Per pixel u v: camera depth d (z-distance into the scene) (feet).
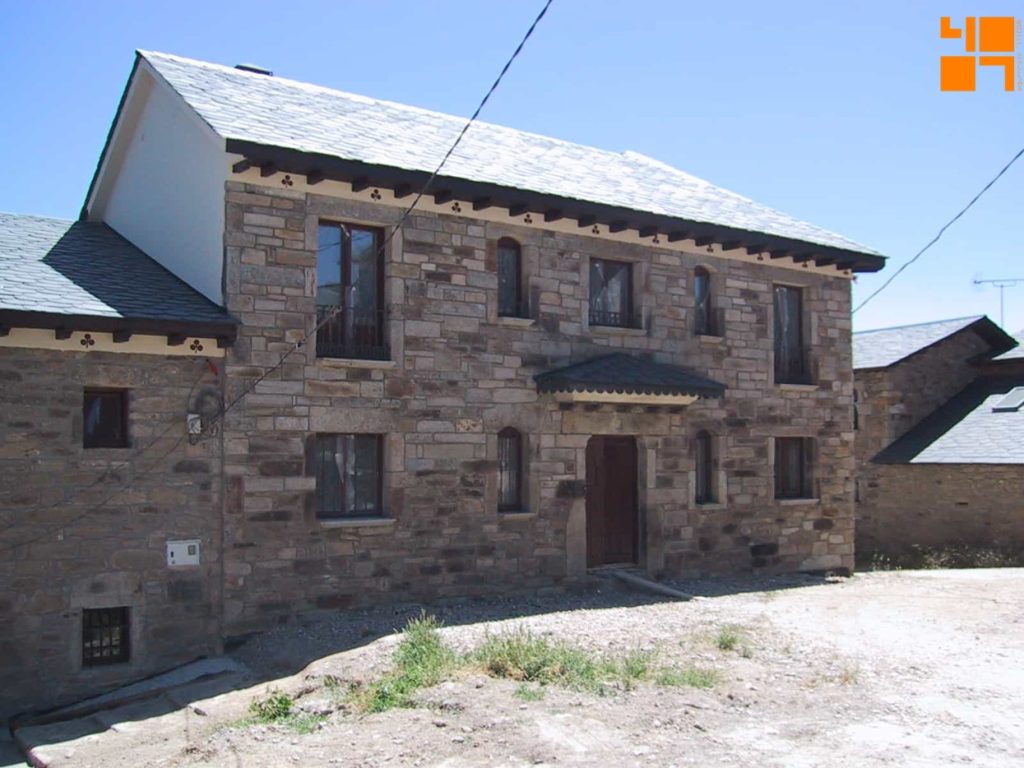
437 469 40.27
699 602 42.06
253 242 36.09
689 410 48.78
